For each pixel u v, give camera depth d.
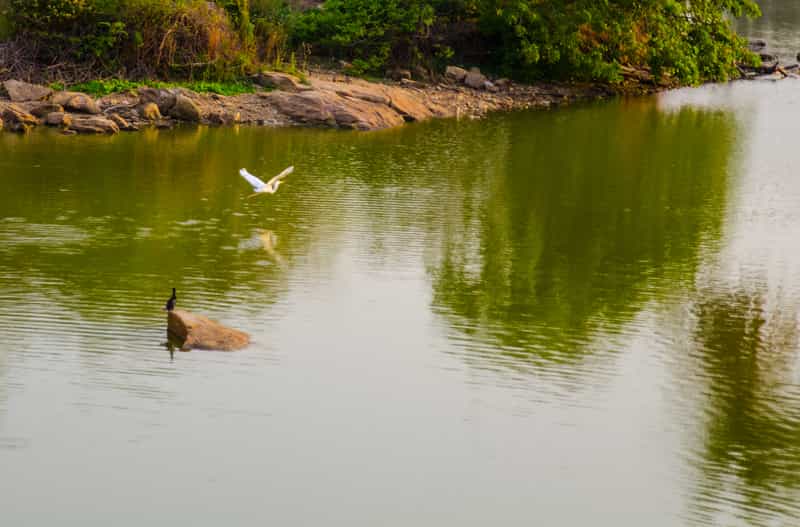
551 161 42.41
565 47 55.91
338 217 33.66
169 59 48.62
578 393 22.70
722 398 22.75
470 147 44.31
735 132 49.22
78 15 47.78
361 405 21.86
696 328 26.22
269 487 19.02
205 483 19.05
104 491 18.67
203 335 23.95
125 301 26.08
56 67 47.41
